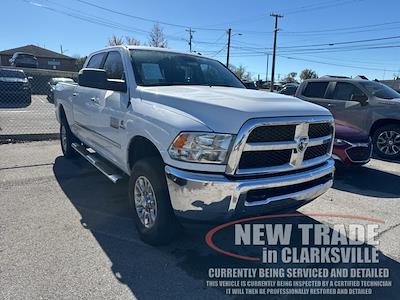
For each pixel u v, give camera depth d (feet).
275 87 147.54
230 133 8.56
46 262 9.64
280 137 9.23
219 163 8.66
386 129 25.35
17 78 56.85
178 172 8.86
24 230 11.54
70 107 18.57
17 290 8.37
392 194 16.66
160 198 9.77
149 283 8.92
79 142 19.77
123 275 9.20
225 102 9.33
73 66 180.55
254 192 8.93
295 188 9.83
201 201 8.65
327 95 29.01
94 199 14.61
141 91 11.37
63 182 16.76
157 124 9.65
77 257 9.96
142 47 14.07
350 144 18.67
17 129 32.71
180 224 10.12
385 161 24.64
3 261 9.60
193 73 13.89
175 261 10.00
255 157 8.95
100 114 13.74
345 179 19.24
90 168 19.31
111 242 10.92
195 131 8.75
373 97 26.27
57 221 12.35
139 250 10.48
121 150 12.03
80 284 8.71
